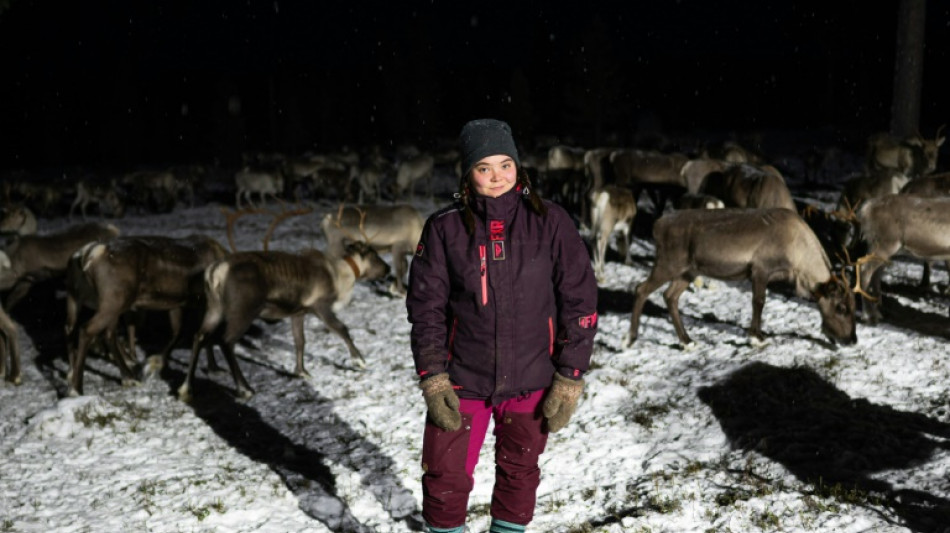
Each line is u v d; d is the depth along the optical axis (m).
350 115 56.38
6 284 9.31
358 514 4.34
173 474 5.06
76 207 25.92
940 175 10.20
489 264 2.70
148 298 7.31
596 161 17.31
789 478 4.39
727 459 4.79
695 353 7.23
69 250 9.48
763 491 4.21
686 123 48.81
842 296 6.84
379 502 4.48
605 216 11.43
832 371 6.35
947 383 5.88
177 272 7.41
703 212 7.30
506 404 2.85
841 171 25.61
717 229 7.13
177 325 7.93
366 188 24.36
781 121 46.62
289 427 6.02
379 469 5.01
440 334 2.75
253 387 7.21
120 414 6.30
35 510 4.48
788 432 5.07
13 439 5.87
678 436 5.26
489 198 2.71
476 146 2.67
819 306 7.00
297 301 7.22
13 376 7.55
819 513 3.88
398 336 8.98
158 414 6.46
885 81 38.69
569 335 2.73
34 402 6.93
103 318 7.02
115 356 7.37
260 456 5.41
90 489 4.82
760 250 7.05
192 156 47.44
